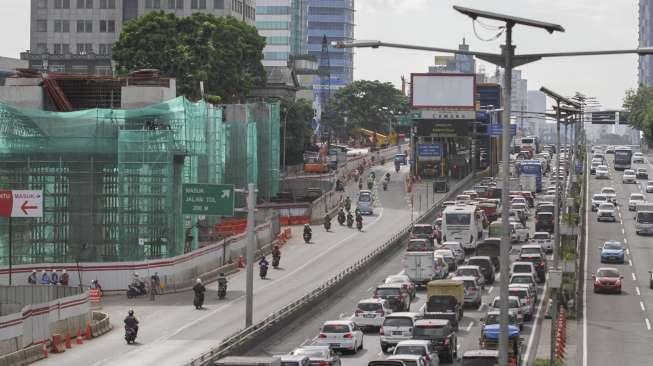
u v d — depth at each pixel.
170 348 91.81
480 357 73.31
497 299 102.56
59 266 122.50
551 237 165.00
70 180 133.75
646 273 141.50
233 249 146.62
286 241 170.88
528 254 132.62
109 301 118.75
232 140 189.62
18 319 86.56
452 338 86.31
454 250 145.25
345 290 124.94
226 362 67.44
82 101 158.75
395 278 118.88
